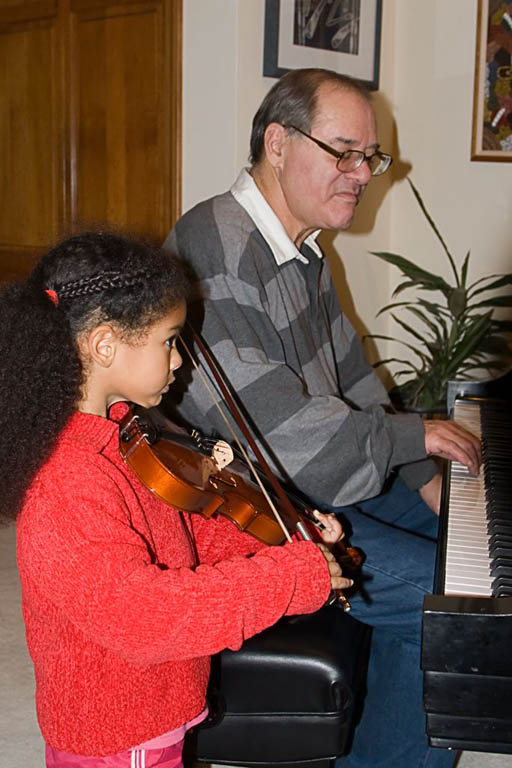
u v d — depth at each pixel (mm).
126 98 3289
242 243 1782
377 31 3492
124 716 1227
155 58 3174
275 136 1868
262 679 1594
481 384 2455
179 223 1863
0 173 3807
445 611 1062
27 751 1986
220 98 2982
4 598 2715
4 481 1139
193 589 1127
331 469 1728
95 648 1204
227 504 1392
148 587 1109
